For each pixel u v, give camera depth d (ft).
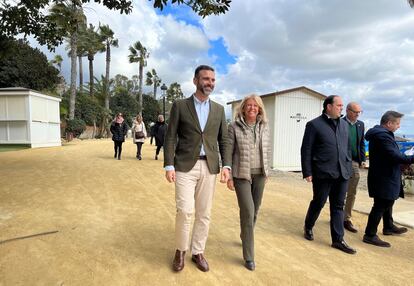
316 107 43.24
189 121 10.81
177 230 10.92
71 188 22.79
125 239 13.69
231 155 11.77
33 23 30.17
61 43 32.19
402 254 13.85
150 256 12.07
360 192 28.40
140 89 156.97
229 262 11.96
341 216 14.19
